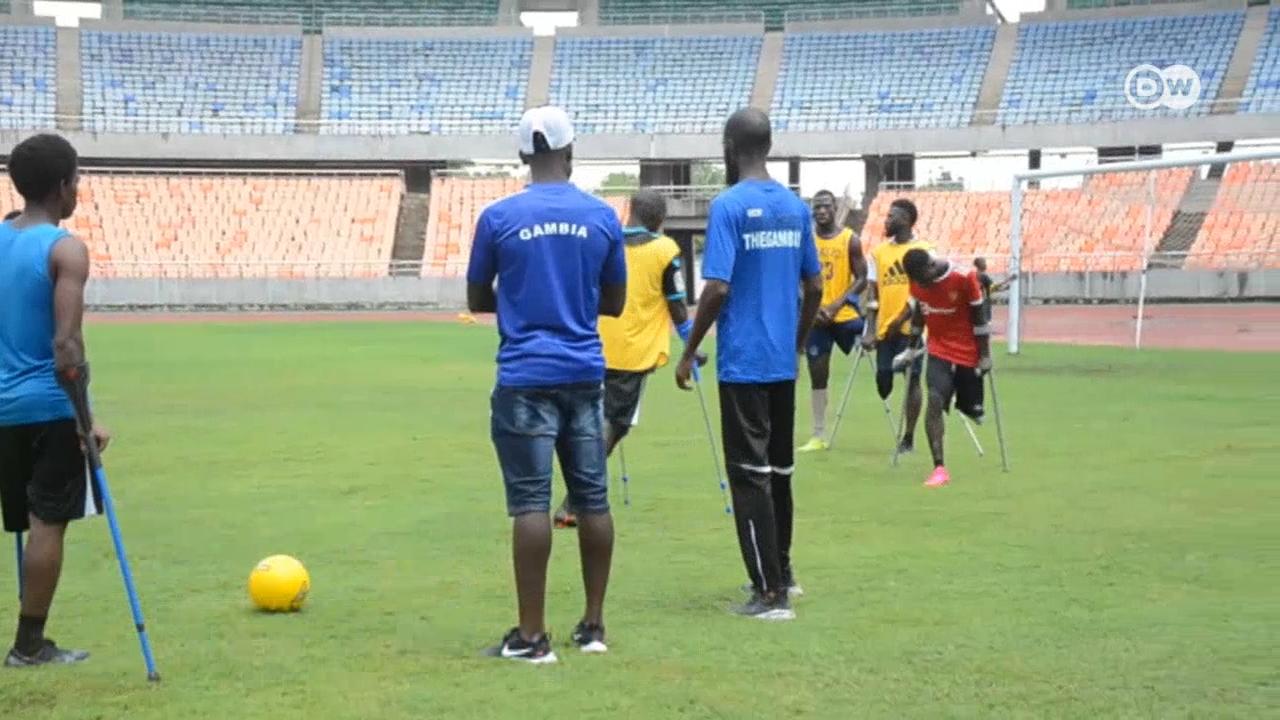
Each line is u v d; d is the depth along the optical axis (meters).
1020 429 16.89
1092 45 60.47
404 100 63.47
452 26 66.31
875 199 58.75
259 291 56.03
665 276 11.62
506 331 7.20
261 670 6.90
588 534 7.31
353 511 11.61
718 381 8.16
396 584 8.88
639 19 66.56
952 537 10.27
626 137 60.44
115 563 9.55
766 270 8.13
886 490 12.54
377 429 17.47
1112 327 40.19
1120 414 18.38
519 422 7.09
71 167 7.19
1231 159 26.53
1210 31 59.00
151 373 26.38
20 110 59.69
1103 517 11.01
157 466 14.27
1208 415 18.16
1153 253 49.56
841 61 63.50
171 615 8.09
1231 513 11.14
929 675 6.72
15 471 7.18
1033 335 37.78
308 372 26.62
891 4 64.75
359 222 59.50
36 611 7.09
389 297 56.56
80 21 63.69
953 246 56.03
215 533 10.65
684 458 14.92
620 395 11.69
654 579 9.03
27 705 6.36
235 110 62.25
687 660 7.04
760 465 8.03
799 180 63.12
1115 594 8.41
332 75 64.19
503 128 62.53
